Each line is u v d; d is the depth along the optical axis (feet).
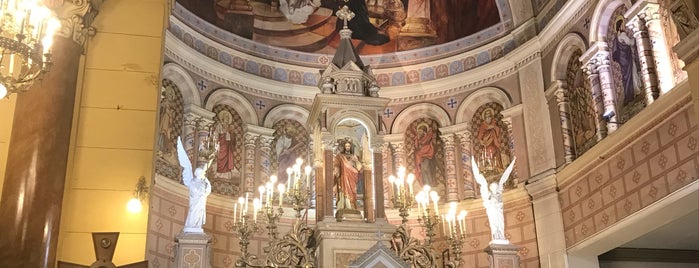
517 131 55.06
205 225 51.55
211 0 57.16
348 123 45.83
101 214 30.81
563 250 49.21
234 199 53.93
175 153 51.57
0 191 29.45
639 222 42.73
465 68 59.47
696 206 40.52
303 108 59.26
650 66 43.68
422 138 59.57
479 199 55.31
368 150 44.86
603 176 46.37
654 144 41.98
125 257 30.40
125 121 32.65
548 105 53.67
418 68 60.70
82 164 31.40
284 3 60.70
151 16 35.04
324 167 43.16
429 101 59.77
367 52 61.26
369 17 61.36
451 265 43.78
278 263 41.27
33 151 29.40
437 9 61.05
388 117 59.88
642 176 42.70
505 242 43.47
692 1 33.27
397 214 56.18
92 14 33.42
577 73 51.78
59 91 30.63
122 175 31.68
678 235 51.26
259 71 58.70
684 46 34.04
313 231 42.91
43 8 25.13
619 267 53.83
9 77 24.17
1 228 28.32
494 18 59.06
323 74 46.47
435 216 44.16
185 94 53.93
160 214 48.24
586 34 50.37
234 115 56.80
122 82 33.32
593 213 46.93
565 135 51.39
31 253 27.99
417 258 42.80
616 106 47.37
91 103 32.50
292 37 60.54
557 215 50.24
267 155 56.90
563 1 53.47
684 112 39.70
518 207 53.16
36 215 28.55
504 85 57.11
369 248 41.14
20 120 29.99
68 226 30.30
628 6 46.29
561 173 50.49
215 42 56.65
